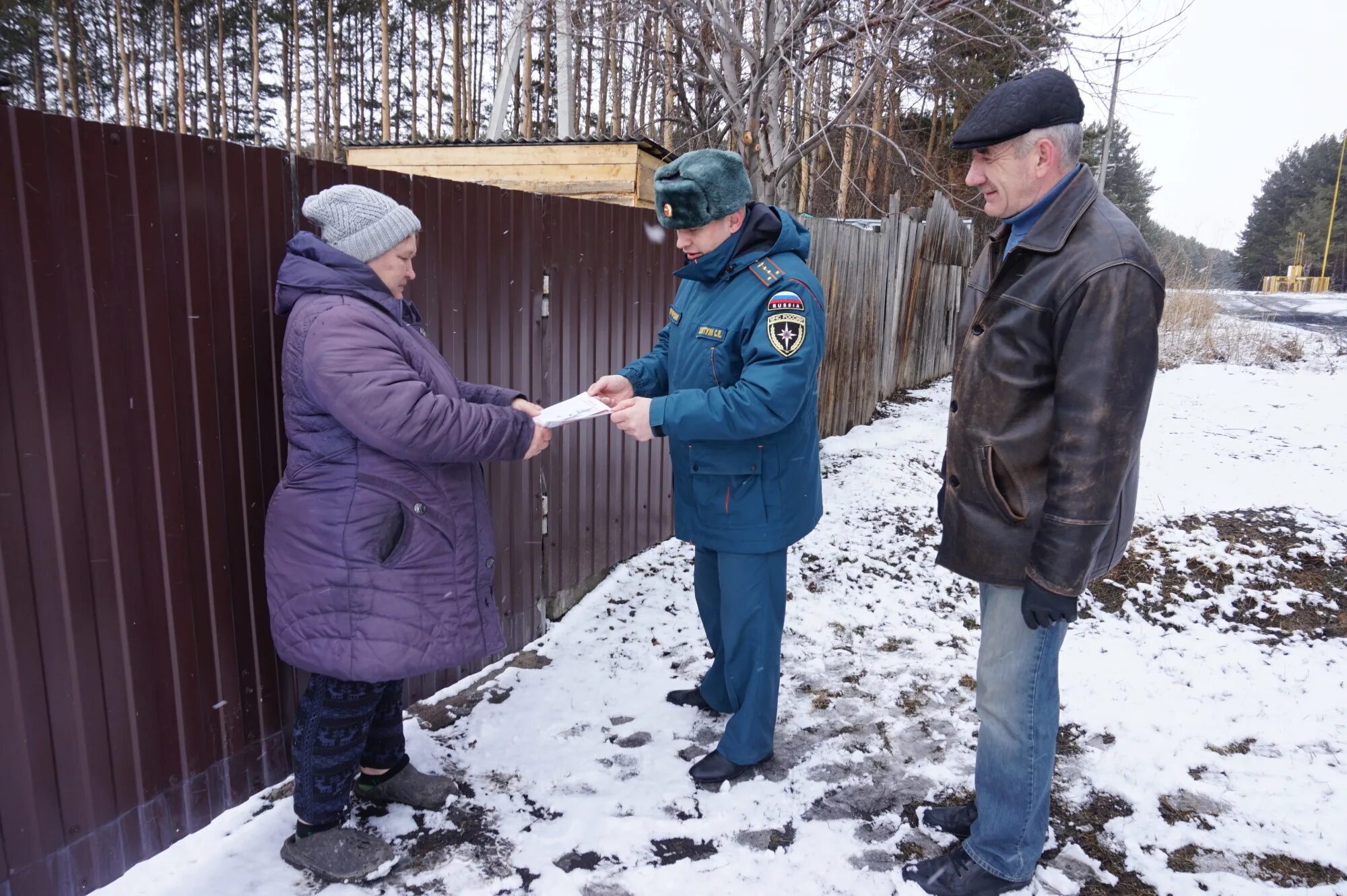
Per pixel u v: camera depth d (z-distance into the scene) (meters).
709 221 2.35
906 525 5.02
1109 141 23.17
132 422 1.93
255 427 2.28
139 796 2.04
